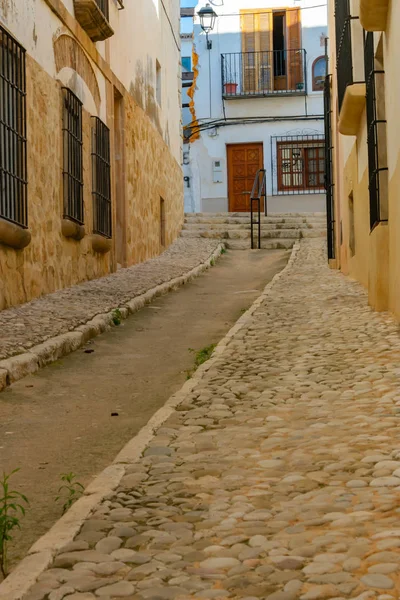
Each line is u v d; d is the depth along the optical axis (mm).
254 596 2875
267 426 5301
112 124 15031
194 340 9359
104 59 14609
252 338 8609
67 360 8070
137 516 3758
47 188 11250
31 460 5121
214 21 28359
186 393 6359
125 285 13039
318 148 28000
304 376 6688
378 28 8836
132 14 17281
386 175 9266
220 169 28297
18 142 9914
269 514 3695
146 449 4887
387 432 4887
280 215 23625
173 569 3154
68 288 12078
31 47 10617
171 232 21219
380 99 9273
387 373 6504
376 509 3613
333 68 15547
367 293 11273
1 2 9539
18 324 8766
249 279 15797
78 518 3736
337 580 2910
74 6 12703
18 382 7031
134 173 17031
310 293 11992
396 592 2799
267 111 28156
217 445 4934
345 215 14133
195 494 4047
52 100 11484
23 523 4027
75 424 5965
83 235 12773
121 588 3004
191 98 28406
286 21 28219
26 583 3080
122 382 7316
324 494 3883
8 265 9773
